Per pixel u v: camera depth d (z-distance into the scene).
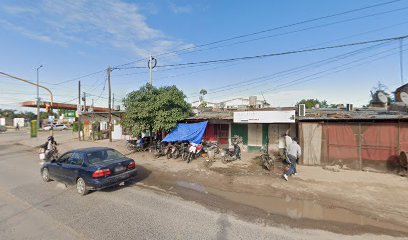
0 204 6.38
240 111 13.10
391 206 6.16
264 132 14.36
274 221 5.29
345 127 10.48
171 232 4.72
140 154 14.77
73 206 6.21
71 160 7.86
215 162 11.90
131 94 14.44
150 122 14.25
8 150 18.81
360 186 7.80
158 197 6.96
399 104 13.18
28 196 7.06
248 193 7.29
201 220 5.31
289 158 8.95
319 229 4.91
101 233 4.68
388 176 9.04
